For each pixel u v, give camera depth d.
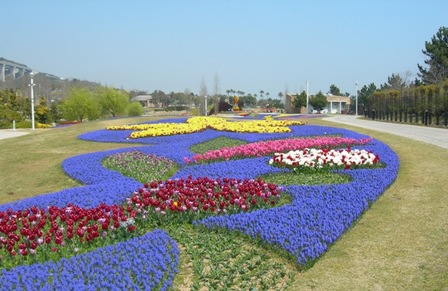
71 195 10.45
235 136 21.77
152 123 30.55
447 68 52.09
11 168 16.72
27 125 52.00
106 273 5.93
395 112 45.09
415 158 15.66
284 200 9.93
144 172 13.78
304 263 6.62
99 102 63.75
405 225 8.41
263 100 133.88
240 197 9.34
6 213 8.78
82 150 20.09
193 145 19.33
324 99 91.56
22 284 5.67
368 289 5.97
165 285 5.84
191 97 120.25
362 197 9.63
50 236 7.47
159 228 8.38
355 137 19.80
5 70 176.12
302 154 13.77
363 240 7.74
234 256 7.07
